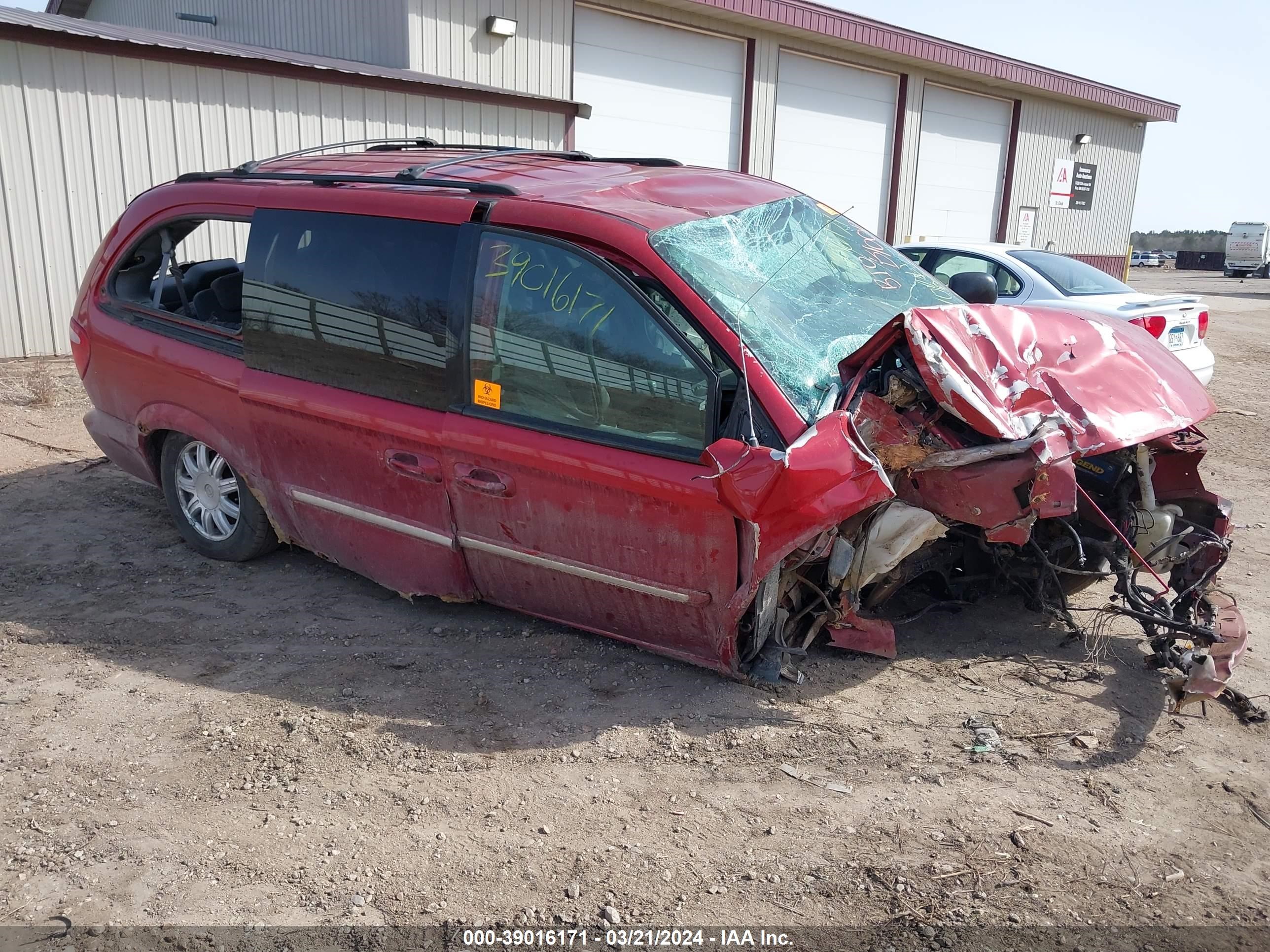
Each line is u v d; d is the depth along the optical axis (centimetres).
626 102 1488
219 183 488
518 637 434
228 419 472
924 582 464
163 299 539
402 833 307
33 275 949
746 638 387
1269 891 288
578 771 340
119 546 537
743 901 280
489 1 1291
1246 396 1101
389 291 411
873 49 1738
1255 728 375
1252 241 4506
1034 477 345
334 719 369
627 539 370
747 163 1662
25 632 434
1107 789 333
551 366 376
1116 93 2323
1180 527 435
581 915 274
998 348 375
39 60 912
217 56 1005
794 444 327
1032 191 2294
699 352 352
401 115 1160
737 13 1515
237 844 301
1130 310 830
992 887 286
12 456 690
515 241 387
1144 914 278
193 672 404
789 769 341
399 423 405
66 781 330
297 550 531
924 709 381
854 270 443
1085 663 420
